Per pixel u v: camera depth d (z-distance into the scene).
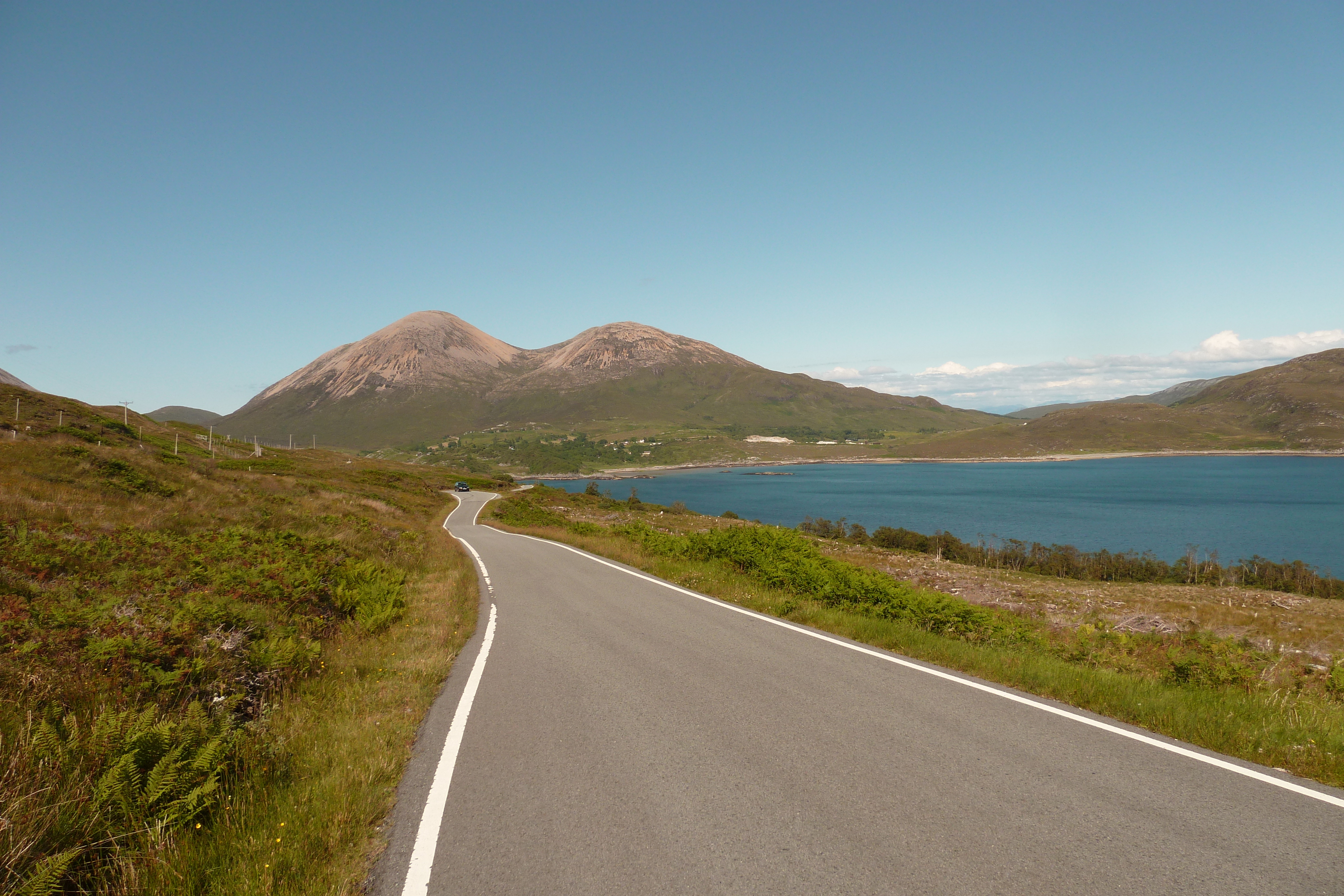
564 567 18.84
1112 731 5.48
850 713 6.00
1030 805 4.12
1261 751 4.95
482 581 16.48
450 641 9.59
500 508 48.44
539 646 9.28
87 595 8.04
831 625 10.22
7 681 5.19
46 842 3.62
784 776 4.66
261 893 3.39
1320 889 3.19
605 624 10.74
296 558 12.66
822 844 3.73
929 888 3.27
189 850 3.74
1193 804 4.11
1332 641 15.36
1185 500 155.88
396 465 115.75
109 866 3.57
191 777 4.29
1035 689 6.80
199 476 29.33
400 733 5.76
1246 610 21.39
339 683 7.28
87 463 22.19
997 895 3.19
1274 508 136.62
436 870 3.61
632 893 3.33
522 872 3.56
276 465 63.31
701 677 7.38
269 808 4.30
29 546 9.88
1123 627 15.61
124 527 13.98
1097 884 3.26
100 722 4.54
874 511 137.62
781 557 15.95
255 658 6.82
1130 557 69.19
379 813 4.30
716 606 12.24
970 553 60.31
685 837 3.86
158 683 5.68
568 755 5.20
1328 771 4.53
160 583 9.10
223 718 5.36
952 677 7.25
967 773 4.62
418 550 21.67
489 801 4.43
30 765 4.04
